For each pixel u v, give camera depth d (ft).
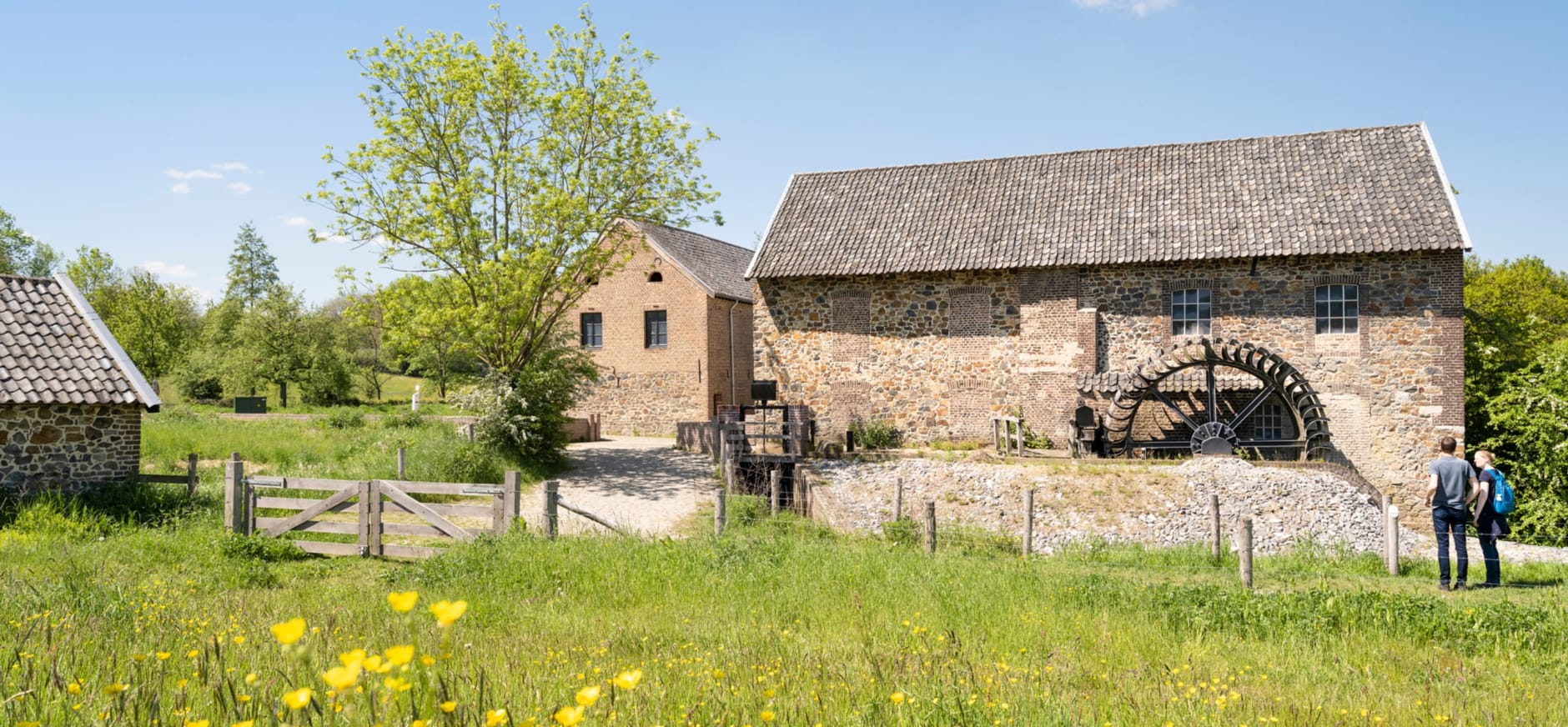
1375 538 60.18
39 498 48.73
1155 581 38.65
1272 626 29.07
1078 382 79.20
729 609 29.45
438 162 75.92
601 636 24.07
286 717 9.11
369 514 42.57
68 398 51.19
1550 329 120.67
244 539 40.93
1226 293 77.51
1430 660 25.38
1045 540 60.85
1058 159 91.81
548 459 76.38
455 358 176.55
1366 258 74.43
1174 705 16.75
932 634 25.04
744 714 13.83
